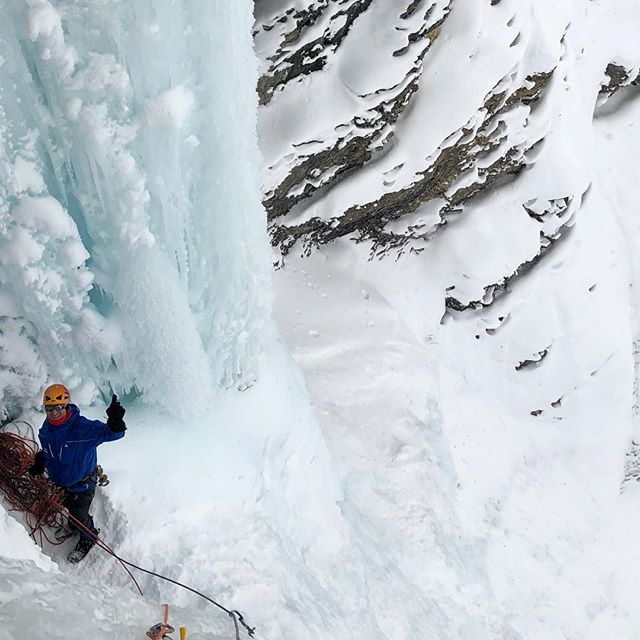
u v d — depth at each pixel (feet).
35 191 13.91
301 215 25.54
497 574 26.23
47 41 12.67
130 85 13.70
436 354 28.35
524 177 27.50
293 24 21.39
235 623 14.38
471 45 23.59
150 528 15.92
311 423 20.62
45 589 12.12
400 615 19.69
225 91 14.90
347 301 26.89
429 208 27.30
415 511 23.35
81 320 15.55
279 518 18.28
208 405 18.11
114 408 14.02
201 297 16.96
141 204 14.52
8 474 15.52
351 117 23.25
